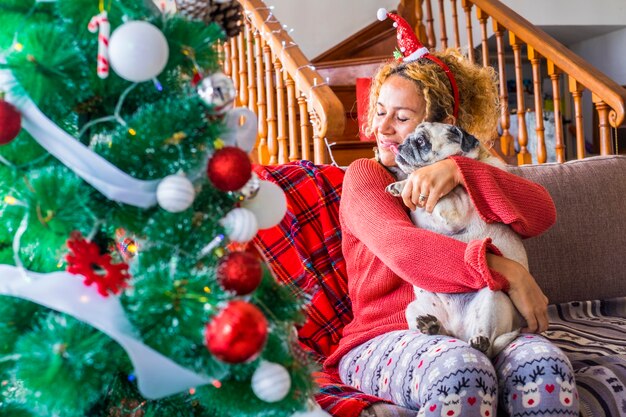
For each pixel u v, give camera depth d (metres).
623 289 2.09
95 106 0.94
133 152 0.87
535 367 1.27
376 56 4.75
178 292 0.86
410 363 1.36
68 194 0.87
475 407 1.23
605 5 5.56
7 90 0.86
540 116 3.80
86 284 0.85
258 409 0.93
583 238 2.07
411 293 1.62
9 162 0.89
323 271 1.82
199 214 0.92
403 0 4.77
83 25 0.88
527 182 1.62
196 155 0.90
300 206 1.87
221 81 0.93
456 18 4.20
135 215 0.91
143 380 0.86
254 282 0.89
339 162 4.04
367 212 1.61
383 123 1.71
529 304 1.44
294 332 1.04
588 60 6.21
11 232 0.94
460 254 1.45
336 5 5.39
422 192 1.51
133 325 0.86
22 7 0.88
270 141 3.61
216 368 0.87
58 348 0.83
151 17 0.91
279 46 3.27
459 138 1.58
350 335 1.65
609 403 1.41
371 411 1.33
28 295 0.86
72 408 0.84
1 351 0.88
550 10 5.49
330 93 2.92
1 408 0.91
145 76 0.85
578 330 1.84
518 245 1.57
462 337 1.44
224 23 1.06
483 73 1.83
